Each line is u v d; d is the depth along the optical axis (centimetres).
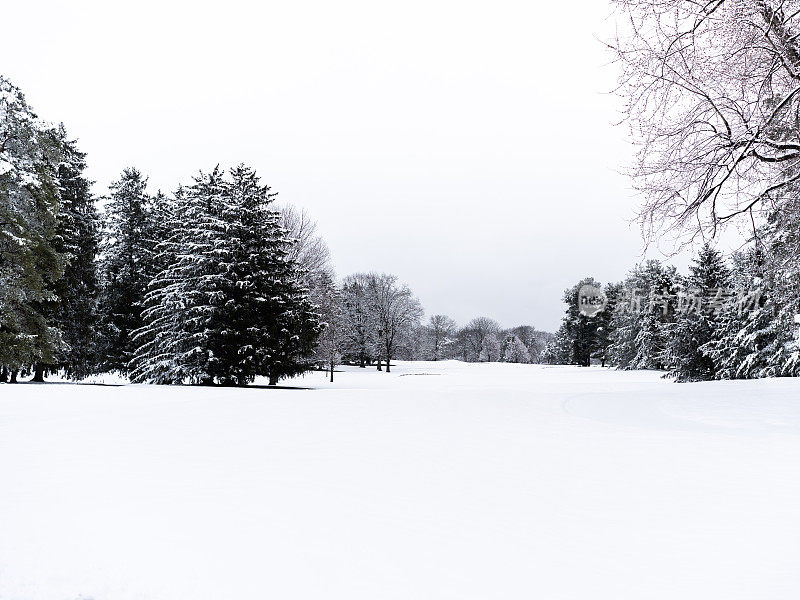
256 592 356
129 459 791
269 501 571
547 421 1190
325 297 4697
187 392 2019
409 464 754
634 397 1722
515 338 12131
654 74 900
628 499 577
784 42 880
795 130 889
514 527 490
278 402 1599
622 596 353
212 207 3083
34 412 1398
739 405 1446
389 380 4562
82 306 3306
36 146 2598
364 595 353
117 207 3784
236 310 2877
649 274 6141
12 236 2427
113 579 374
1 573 381
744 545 443
